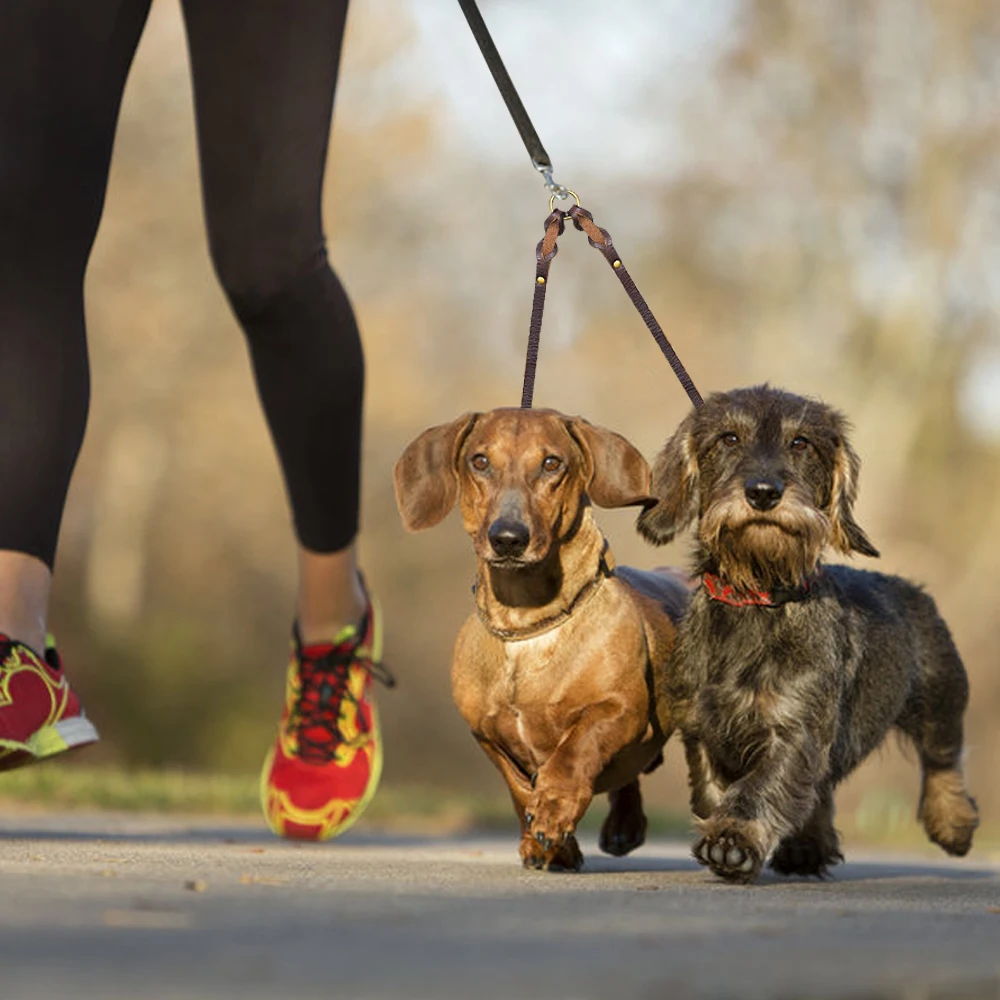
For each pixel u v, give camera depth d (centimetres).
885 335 4391
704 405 783
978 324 4366
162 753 3422
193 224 4109
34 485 655
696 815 742
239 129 741
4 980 309
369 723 881
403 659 4350
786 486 703
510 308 4706
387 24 4397
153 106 4025
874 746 808
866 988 334
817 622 718
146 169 4056
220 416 4178
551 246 838
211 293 4159
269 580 4184
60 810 1303
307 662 872
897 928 454
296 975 329
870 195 4341
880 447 4366
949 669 910
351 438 829
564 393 4697
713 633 727
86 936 372
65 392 668
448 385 4700
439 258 4669
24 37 668
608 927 428
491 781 4338
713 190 4334
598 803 2102
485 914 449
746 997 316
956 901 587
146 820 1209
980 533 4475
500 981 329
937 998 330
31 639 650
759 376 4447
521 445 733
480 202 4669
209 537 4194
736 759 732
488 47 864
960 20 4169
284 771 877
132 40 704
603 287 4616
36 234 666
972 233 4278
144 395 4147
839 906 534
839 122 4303
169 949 357
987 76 4250
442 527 4478
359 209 4500
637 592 792
